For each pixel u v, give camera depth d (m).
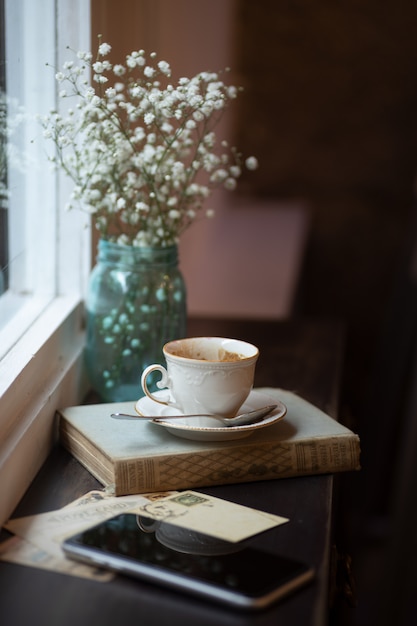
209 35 2.54
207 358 0.88
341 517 0.96
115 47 1.16
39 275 1.07
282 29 3.12
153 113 0.93
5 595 0.65
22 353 0.89
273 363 1.18
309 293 3.31
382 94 3.15
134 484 0.79
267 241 2.68
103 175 0.95
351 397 3.31
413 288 2.70
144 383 0.85
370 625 2.18
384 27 3.10
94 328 0.97
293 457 0.83
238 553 0.70
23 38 0.97
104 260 0.96
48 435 0.88
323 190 3.25
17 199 0.98
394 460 2.70
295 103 3.19
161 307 0.96
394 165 3.20
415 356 2.61
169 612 0.64
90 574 0.68
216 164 1.00
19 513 0.76
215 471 0.81
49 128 0.91
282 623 0.63
